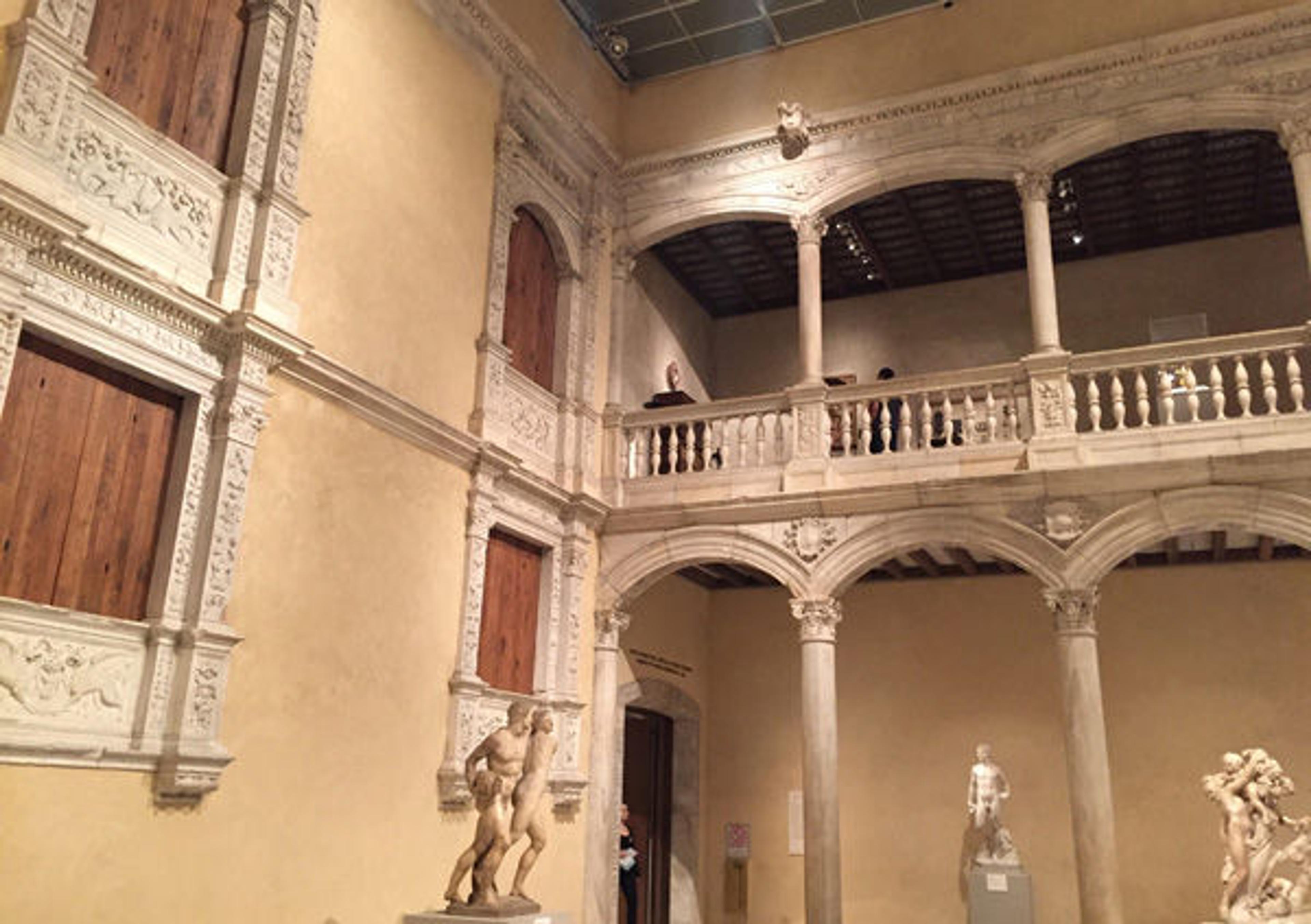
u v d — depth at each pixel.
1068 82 10.45
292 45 7.82
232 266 7.15
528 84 10.69
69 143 6.14
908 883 12.52
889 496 9.88
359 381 8.00
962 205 12.59
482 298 9.74
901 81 11.23
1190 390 9.27
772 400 10.91
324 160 8.03
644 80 12.63
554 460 10.82
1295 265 12.69
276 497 7.29
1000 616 12.88
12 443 5.89
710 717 14.02
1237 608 11.82
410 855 8.15
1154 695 11.91
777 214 11.43
